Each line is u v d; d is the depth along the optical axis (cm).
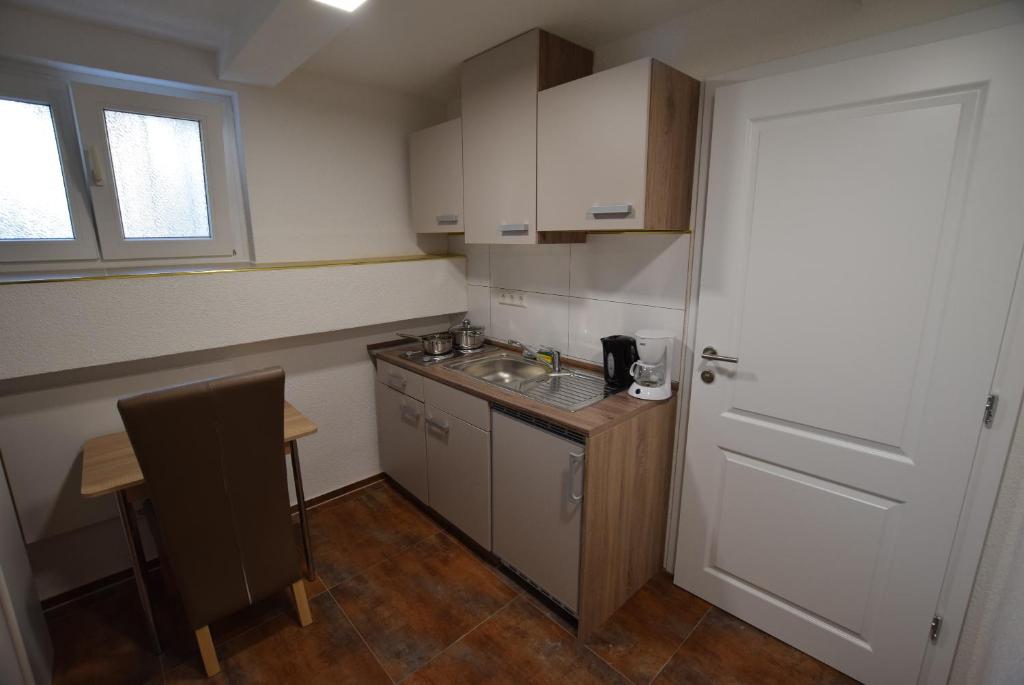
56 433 184
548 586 184
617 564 183
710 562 191
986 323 123
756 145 157
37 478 182
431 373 224
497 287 267
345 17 147
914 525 141
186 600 152
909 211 131
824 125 142
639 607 192
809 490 160
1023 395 120
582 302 224
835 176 142
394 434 263
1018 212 116
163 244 206
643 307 200
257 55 175
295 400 248
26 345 167
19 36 163
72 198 186
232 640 178
